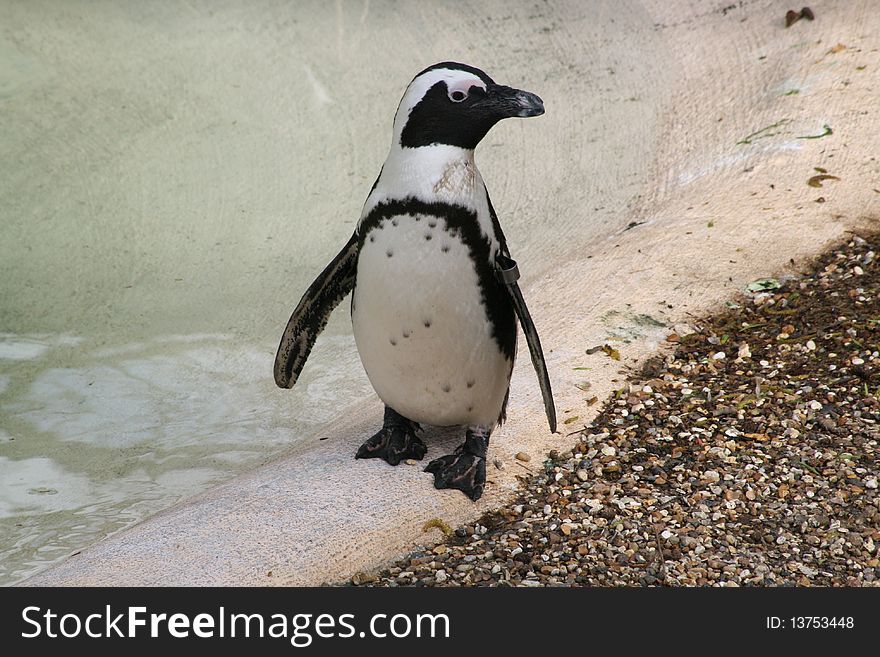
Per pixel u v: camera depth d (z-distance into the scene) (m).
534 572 6.07
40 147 14.61
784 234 10.01
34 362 10.12
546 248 11.69
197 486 8.04
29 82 16.30
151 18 18.34
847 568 6.04
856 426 7.31
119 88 16.28
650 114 14.73
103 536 7.30
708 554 6.20
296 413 9.20
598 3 18.28
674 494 6.78
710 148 12.95
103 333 10.70
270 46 17.52
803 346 8.33
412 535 6.39
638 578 5.99
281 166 14.29
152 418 9.12
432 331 6.01
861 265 9.41
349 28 18.03
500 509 6.69
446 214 5.74
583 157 13.93
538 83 16.14
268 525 6.39
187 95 16.12
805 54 14.39
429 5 18.70
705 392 7.89
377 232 5.89
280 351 6.82
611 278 9.62
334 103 15.88
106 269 12.00
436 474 6.80
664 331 8.77
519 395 7.90
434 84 5.69
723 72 15.11
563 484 6.93
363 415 8.38
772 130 12.41
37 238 12.59
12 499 7.87
